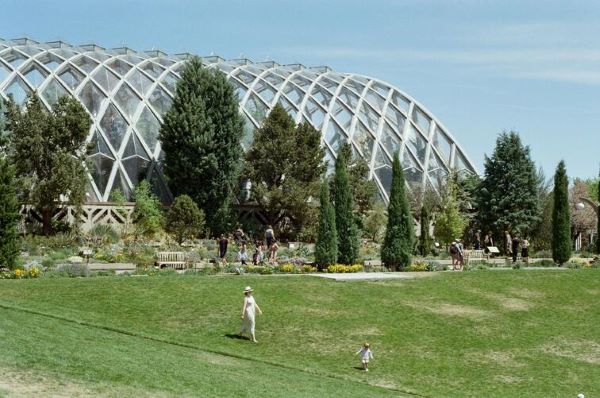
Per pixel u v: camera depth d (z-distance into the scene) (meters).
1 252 39.16
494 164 79.44
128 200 69.31
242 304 34.69
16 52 75.31
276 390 21.58
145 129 73.44
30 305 30.75
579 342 33.34
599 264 55.88
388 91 95.44
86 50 82.94
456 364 29.23
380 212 74.50
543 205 84.81
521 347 31.97
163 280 38.34
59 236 57.88
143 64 80.88
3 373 18.33
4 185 39.75
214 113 70.94
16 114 59.78
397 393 24.83
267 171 71.00
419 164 87.44
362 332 32.28
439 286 41.69
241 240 56.66
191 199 64.62
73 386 18.06
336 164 48.66
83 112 60.84
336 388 23.88
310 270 45.88
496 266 56.16
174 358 24.14
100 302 33.50
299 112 81.75
